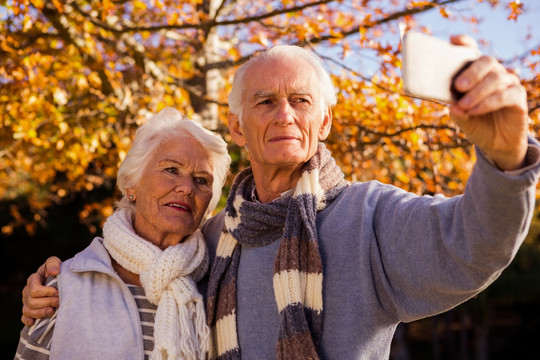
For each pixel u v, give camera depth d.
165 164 2.22
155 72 5.60
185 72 6.35
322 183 2.02
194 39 5.87
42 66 5.33
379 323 1.83
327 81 2.08
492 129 1.30
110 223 2.27
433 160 4.37
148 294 2.11
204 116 5.63
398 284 1.76
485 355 16.14
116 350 2.03
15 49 5.23
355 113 4.57
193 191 2.23
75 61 5.53
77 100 5.84
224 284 2.05
